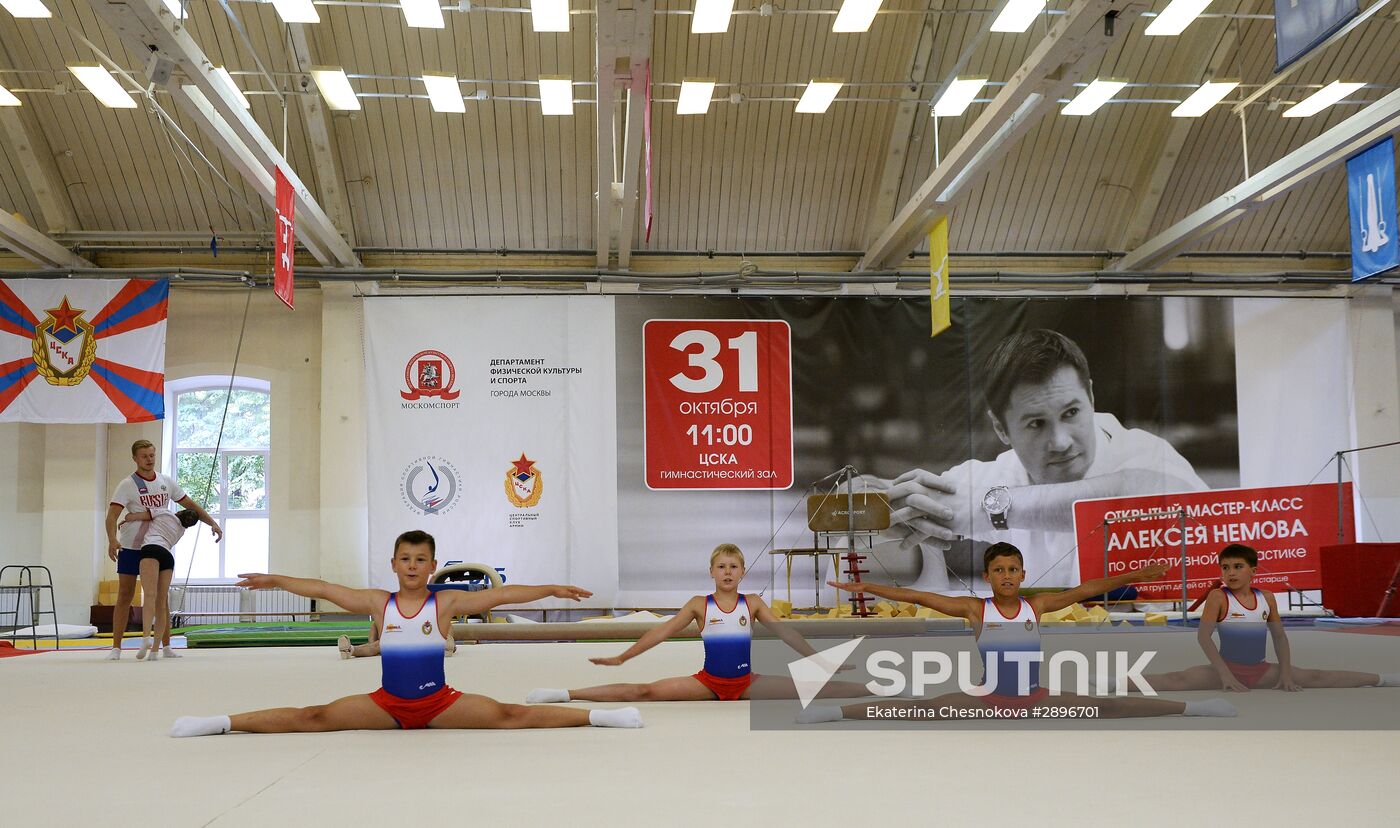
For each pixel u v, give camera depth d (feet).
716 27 32.27
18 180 48.14
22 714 16.26
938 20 43.34
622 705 16.46
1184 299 50.90
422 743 12.53
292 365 51.03
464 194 49.57
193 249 50.90
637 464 49.01
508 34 43.62
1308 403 50.85
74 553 48.52
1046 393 50.19
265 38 42.60
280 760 11.39
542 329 49.49
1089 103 37.24
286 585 13.94
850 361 50.06
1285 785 9.54
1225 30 43.04
